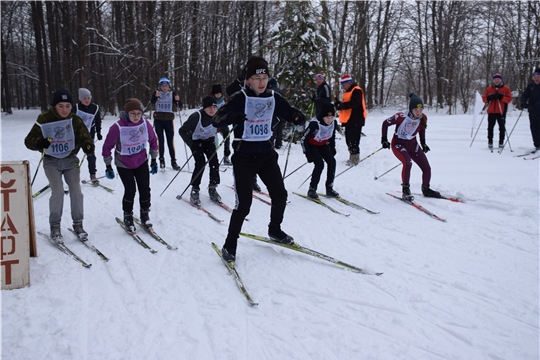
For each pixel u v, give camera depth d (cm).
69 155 365
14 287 282
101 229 410
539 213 421
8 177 284
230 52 2433
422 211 457
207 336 230
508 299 268
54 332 233
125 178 389
